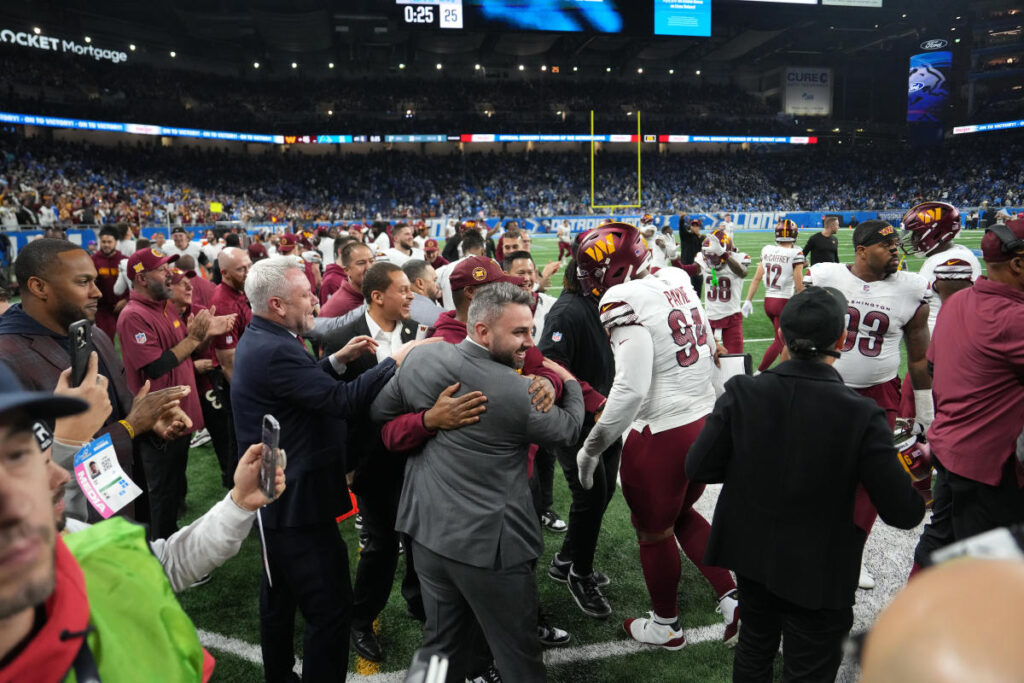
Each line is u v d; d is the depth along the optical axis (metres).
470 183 42.94
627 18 32.56
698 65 49.47
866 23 40.78
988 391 2.49
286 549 2.39
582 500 3.14
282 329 2.42
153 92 37.34
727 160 46.53
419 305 3.49
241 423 2.40
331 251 11.20
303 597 2.41
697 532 2.95
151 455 3.48
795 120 47.81
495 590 2.11
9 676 0.74
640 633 3.01
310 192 40.50
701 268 8.83
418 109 43.22
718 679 2.75
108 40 36.84
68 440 1.61
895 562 3.62
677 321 2.73
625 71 48.81
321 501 2.38
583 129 44.28
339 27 37.22
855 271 3.60
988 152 43.53
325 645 2.40
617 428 2.65
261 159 41.16
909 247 4.70
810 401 1.92
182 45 40.12
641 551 2.94
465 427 2.10
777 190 44.53
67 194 28.77
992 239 2.44
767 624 2.08
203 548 1.45
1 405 0.61
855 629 3.03
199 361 4.56
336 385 2.35
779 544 1.94
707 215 36.50
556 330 3.06
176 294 4.44
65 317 2.30
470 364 2.12
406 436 2.18
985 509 2.54
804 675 1.98
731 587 2.89
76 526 1.37
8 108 29.83
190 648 1.03
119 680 0.89
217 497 4.72
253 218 32.00
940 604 0.40
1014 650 0.35
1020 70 44.72
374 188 41.44
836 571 1.91
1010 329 2.37
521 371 2.36
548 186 43.28
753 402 2.00
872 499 1.89
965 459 2.56
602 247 2.95
